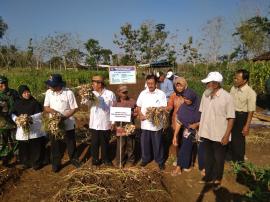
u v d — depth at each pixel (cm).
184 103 621
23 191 578
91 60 3853
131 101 673
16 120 625
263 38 2491
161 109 636
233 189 577
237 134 639
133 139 691
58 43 2592
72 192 521
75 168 666
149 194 533
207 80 527
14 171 644
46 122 611
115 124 675
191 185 599
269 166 677
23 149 664
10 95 695
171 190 579
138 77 3078
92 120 653
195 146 707
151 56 2495
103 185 546
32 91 1744
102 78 650
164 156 734
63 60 2828
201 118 568
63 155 738
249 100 617
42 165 684
